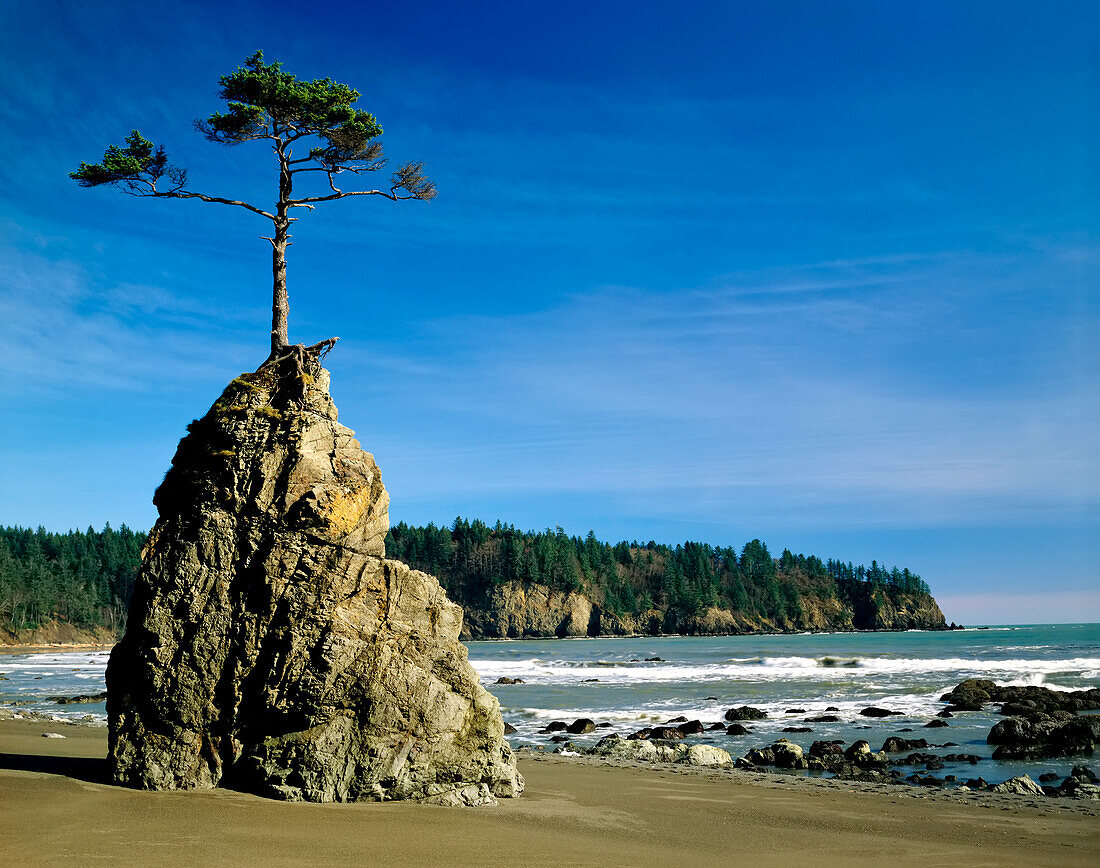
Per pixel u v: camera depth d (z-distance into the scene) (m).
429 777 14.15
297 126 16.98
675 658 80.94
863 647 97.12
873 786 18.70
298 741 13.51
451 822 12.65
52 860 9.27
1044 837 13.54
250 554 14.26
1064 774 21.39
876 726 30.17
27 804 11.91
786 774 21.05
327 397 15.74
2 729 25.61
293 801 13.10
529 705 38.66
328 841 10.89
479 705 15.11
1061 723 26.69
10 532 188.25
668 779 19.34
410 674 14.23
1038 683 44.53
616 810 14.92
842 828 13.99
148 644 13.98
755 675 53.09
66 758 17.47
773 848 12.36
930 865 11.52
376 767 13.64
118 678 14.45
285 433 14.79
